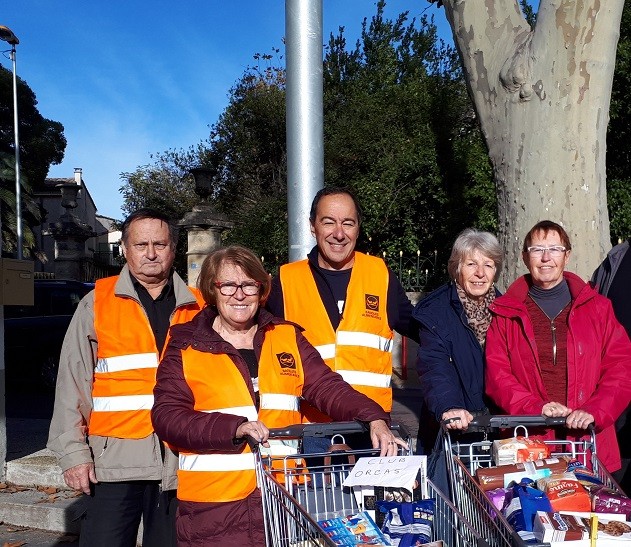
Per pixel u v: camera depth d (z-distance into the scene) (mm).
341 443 3434
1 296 6137
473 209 14961
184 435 2922
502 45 6141
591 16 5637
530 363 3566
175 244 3807
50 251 45219
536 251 3631
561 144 5789
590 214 5840
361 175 17125
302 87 5848
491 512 2662
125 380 3518
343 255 3908
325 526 2689
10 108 37719
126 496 3500
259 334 3279
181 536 3092
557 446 3363
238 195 25453
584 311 3564
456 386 3645
